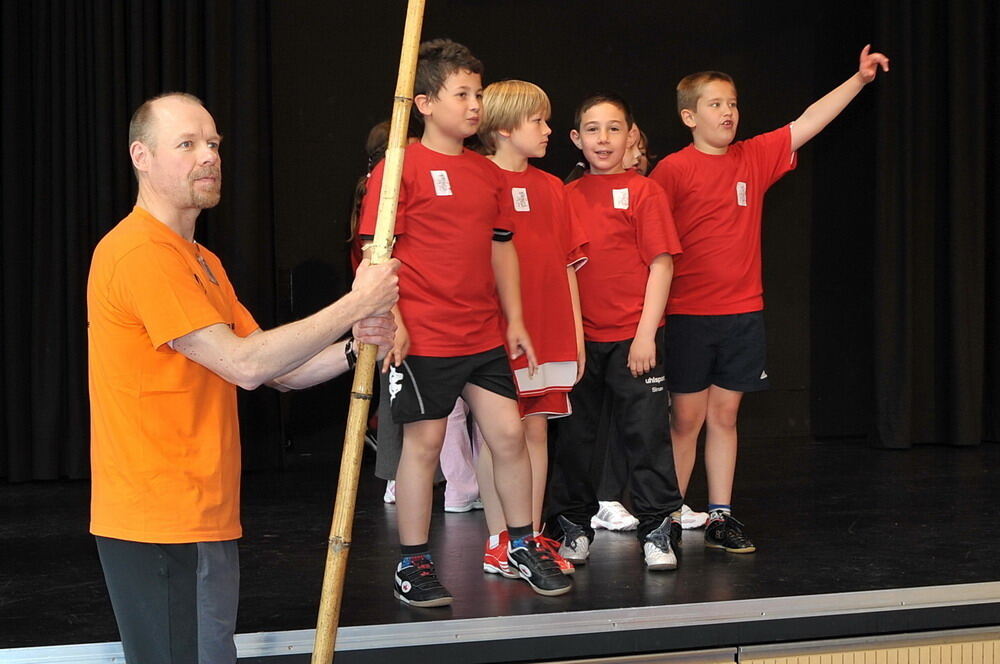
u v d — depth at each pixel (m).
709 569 2.81
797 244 5.27
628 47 5.05
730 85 3.15
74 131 4.18
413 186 2.52
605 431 4.20
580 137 3.07
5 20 4.12
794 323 5.29
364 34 4.77
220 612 1.88
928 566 2.81
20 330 4.18
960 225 4.99
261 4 4.40
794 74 5.23
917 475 4.23
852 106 5.24
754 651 2.46
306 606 2.50
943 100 5.05
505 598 2.55
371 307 1.79
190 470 1.85
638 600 2.51
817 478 4.17
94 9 4.17
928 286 5.09
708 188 3.11
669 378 3.16
